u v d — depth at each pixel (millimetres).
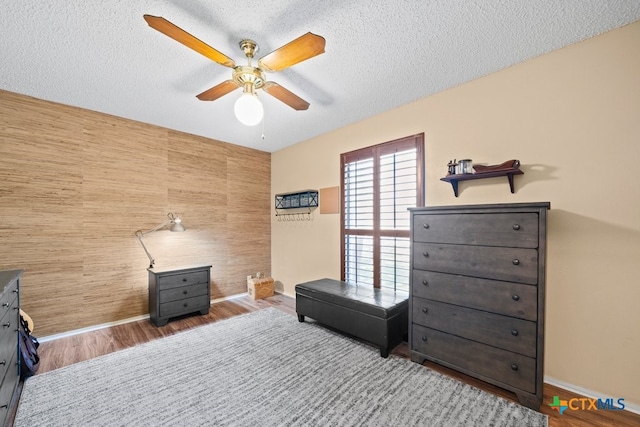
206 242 3721
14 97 2432
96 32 1649
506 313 1715
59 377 1971
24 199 2480
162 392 1802
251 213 4238
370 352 2336
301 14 1534
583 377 1761
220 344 2500
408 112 2705
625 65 1634
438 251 2035
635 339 1604
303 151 3910
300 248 3955
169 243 3385
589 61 1749
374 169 3002
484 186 2215
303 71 2125
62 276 2666
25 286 2480
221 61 1605
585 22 1601
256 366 2117
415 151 2654
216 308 3537
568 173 1824
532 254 1619
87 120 2809
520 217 1667
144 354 2312
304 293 2975
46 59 1927
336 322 2629
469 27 1641
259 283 3959
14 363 1730
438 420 1538
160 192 3312
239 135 3670
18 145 2451
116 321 2979
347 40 1759
